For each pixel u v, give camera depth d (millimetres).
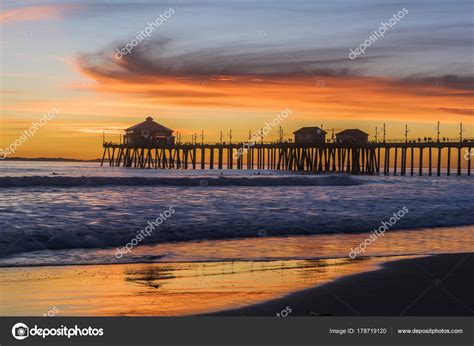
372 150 111188
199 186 50969
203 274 13867
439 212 30453
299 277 13617
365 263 15609
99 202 31641
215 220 23906
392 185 67250
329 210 30344
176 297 11602
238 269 14570
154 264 15023
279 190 49531
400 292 12133
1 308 10570
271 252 17281
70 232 18766
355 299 11562
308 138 114250
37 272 13641
